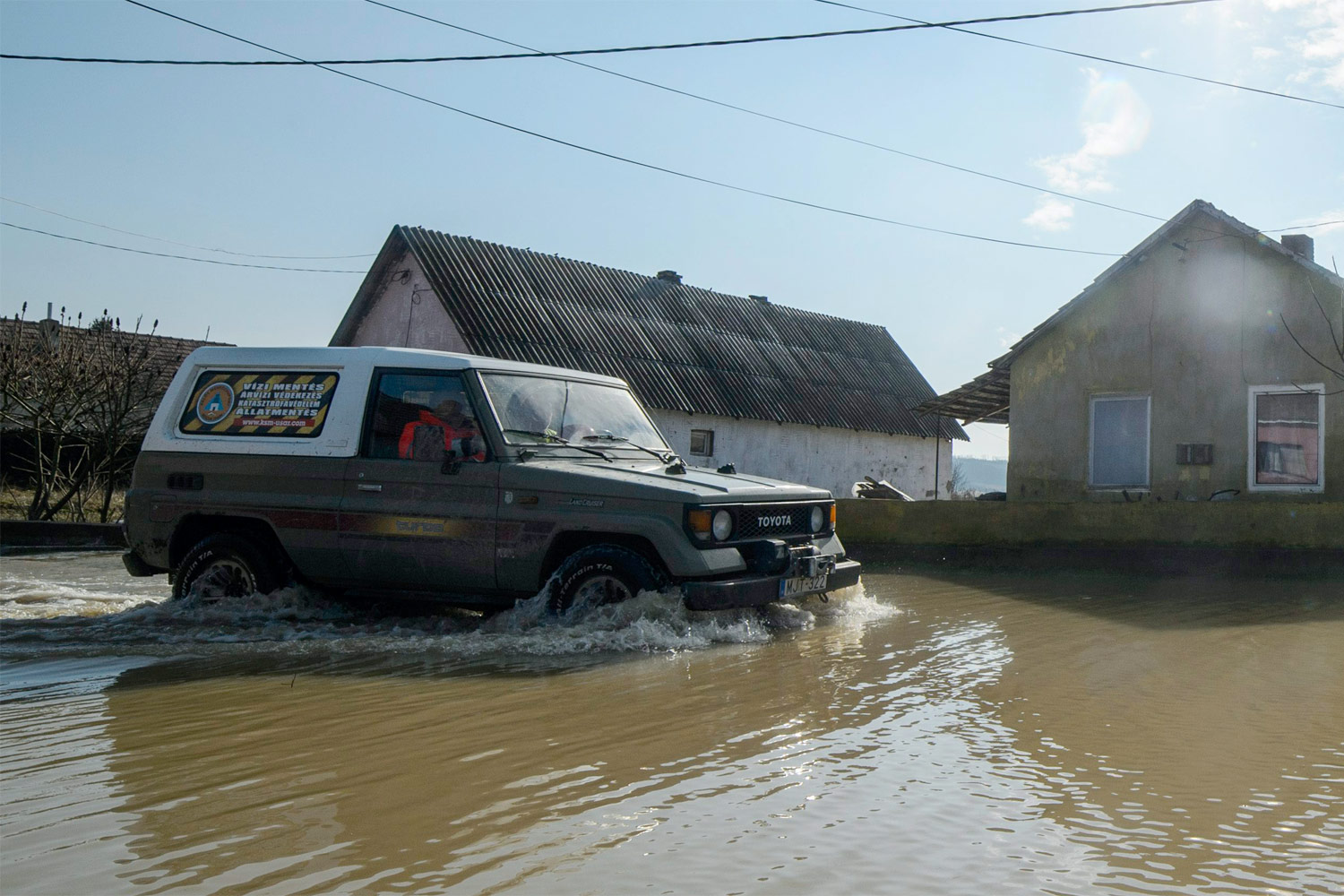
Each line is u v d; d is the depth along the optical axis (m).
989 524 11.78
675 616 6.11
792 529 6.98
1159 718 4.42
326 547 6.87
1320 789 3.45
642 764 3.70
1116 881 2.71
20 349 18.47
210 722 4.31
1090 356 14.87
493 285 24.83
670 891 2.63
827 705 4.60
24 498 21.00
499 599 6.68
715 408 25.66
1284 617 7.55
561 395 7.27
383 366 7.06
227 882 2.69
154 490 7.41
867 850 2.90
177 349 28.72
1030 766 3.70
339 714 4.44
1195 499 14.06
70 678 5.23
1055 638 6.54
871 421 29.55
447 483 6.65
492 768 3.66
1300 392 13.48
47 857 2.85
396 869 2.77
